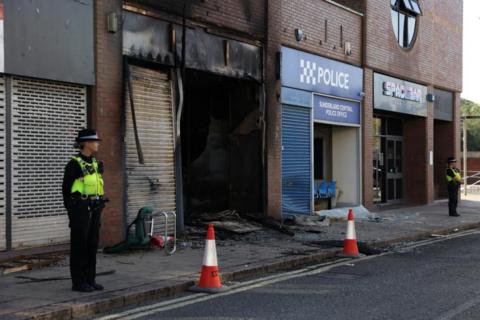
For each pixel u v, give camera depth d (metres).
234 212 14.28
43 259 9.02
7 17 8.82
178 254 10.03
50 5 9.41
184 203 14.77
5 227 8.93
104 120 10.28
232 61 13.44
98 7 10.19
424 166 22.39
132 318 6.34
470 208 21.05
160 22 11.59
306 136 16.09
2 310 6.18
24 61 9.04
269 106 14.55
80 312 6.39
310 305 6.93
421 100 22.06
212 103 14.92
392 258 10.75
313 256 10.32
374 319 6.27
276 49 14.76
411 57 21.20
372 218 16.94
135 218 10.81
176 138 11.96
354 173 18.50
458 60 24.98
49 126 9.55
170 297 7.41
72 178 7.01
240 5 13.64
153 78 11.52
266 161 14.44
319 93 16.52
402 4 20.53
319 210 17.58
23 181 9.18
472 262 10.26
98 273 8.28
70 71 9.72
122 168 10.62
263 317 6.36
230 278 8.52
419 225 15.73
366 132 18.67
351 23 18.03
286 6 15.19
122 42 10.69
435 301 7.12
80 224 6.99
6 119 8.95
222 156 14.83
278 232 13.07
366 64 18.61
